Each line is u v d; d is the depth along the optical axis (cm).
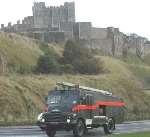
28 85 9162
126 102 11825
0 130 5278
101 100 4706
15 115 7888
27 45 14500
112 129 4916
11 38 14075
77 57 13800
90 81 11756
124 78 12988
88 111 4328
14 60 12556
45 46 15712
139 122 7831
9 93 8250
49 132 4200
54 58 13275
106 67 15900
